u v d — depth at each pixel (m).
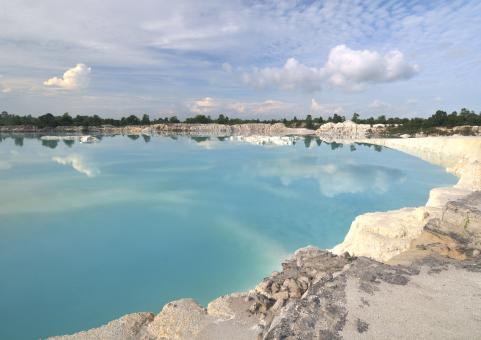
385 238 18.50
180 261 22.66
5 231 27.64
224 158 69.38
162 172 53.97
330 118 196.62
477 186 30.12
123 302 17.88
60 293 18.67
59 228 28.59
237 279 20.23
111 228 28.81
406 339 7.80
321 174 51.94
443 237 14.26
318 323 8.44
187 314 11.95
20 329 15.62
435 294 9.70
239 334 10.57
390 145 93.19
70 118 170.88
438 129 115.00
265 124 185.62
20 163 60.28
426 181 45.94
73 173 52.06
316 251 15.24
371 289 9.99
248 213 33.22
